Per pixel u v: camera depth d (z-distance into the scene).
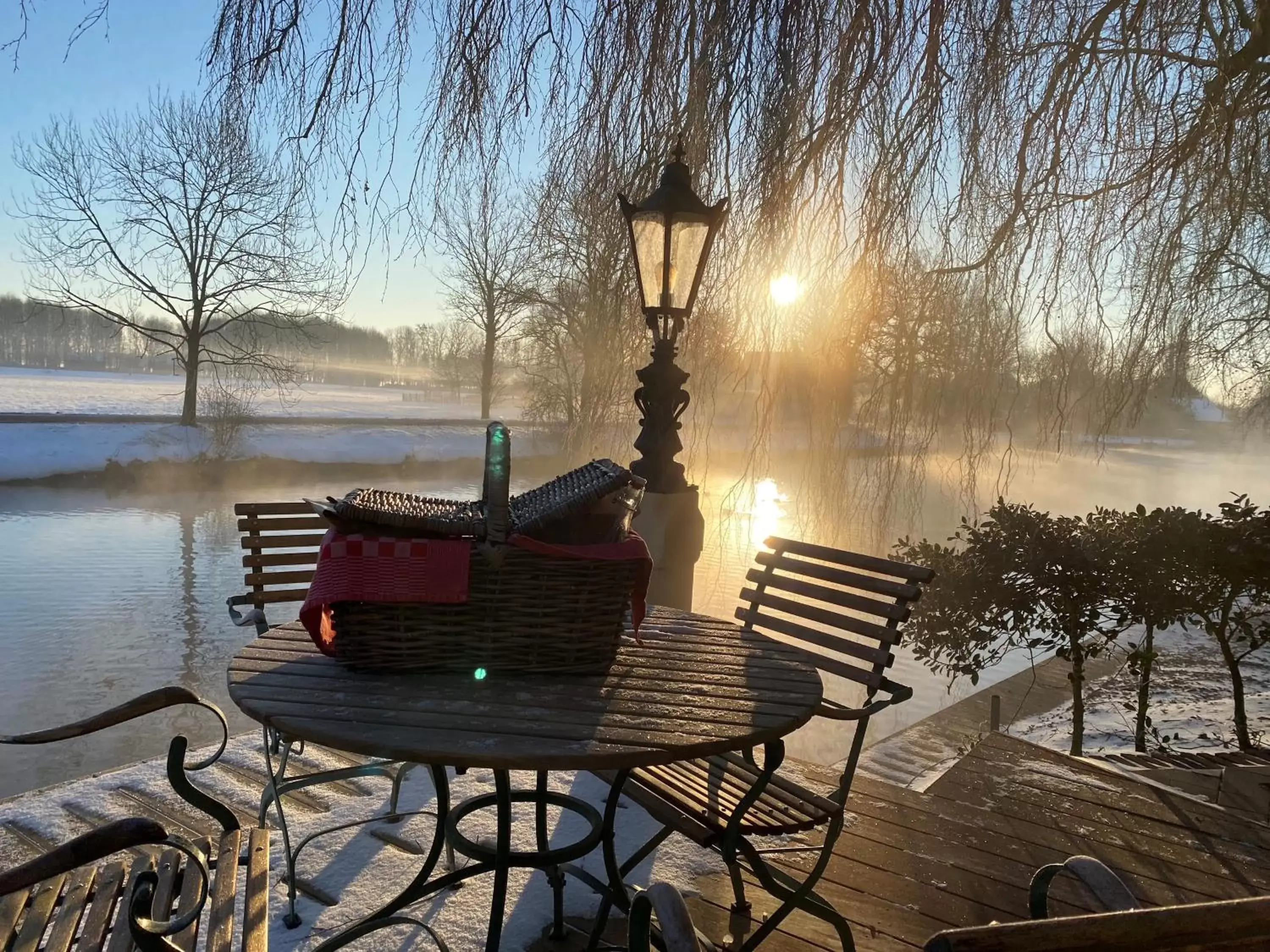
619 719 1.67
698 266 3.50
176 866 1.84
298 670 1.90
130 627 12.03
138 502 22.52
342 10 3.49
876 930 2.42
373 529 1.82
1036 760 3.74
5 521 19.20
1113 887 1.32
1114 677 7.46
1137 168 4.71
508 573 1.83
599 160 3.91
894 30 3.73
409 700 1.73
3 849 2.75
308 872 2.59
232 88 3.41
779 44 3.58
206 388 28.59
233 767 3.39
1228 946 0.83
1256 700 6.79
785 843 2.90
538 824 2.48
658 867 2.69
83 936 1.61
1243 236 4.88
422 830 2.84
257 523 2.70
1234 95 4.35
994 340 4.59
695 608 8.74
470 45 3.59
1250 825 3.13
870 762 4.88
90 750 8.29
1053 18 4.34
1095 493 21.17
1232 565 4.48
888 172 3.89
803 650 2.45
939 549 4.84
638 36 3.70
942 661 9.29
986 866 2.81
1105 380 5.04
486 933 2.32
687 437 4.50
